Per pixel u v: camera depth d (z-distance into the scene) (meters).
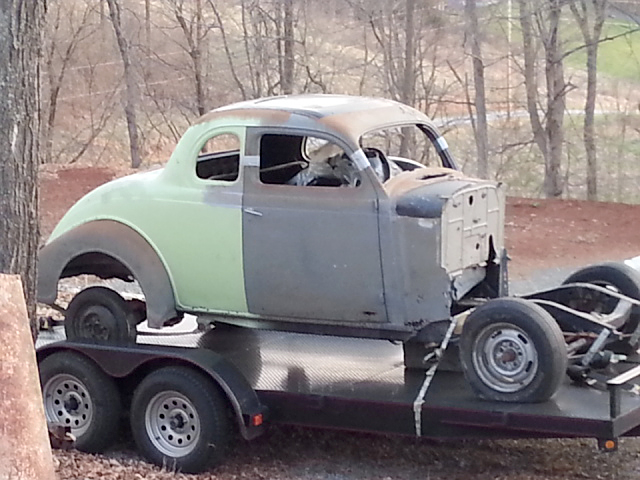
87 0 24.42
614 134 23.52
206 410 6.81
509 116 22.41
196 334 8.17
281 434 7.69
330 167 6.97
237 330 8.25
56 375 7.36
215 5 22.22
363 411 6.46
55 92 22.95
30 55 5.79
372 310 6.66
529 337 6.07
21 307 4.38
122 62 23.52
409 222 6.44
